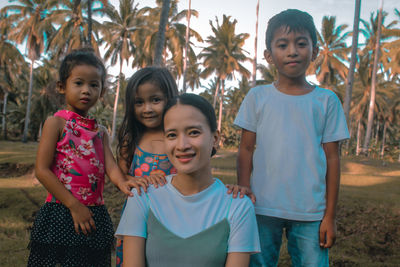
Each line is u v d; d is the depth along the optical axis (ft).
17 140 109.40
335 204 5.72
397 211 17.92
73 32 74.33
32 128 106.22
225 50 94.22
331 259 13.84
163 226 4.26
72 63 5.80
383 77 111.86
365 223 17.26
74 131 5.65
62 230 5.42
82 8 73.41
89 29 45.80
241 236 4.25
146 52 83.41
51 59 102.06
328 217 5.67
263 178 5.89
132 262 4.24
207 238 4.17
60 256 5.43
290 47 5.64
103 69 6.13
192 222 4.27
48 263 5.39
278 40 5.74
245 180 6.14
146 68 6.38
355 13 47.16
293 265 6.04
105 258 5.90
